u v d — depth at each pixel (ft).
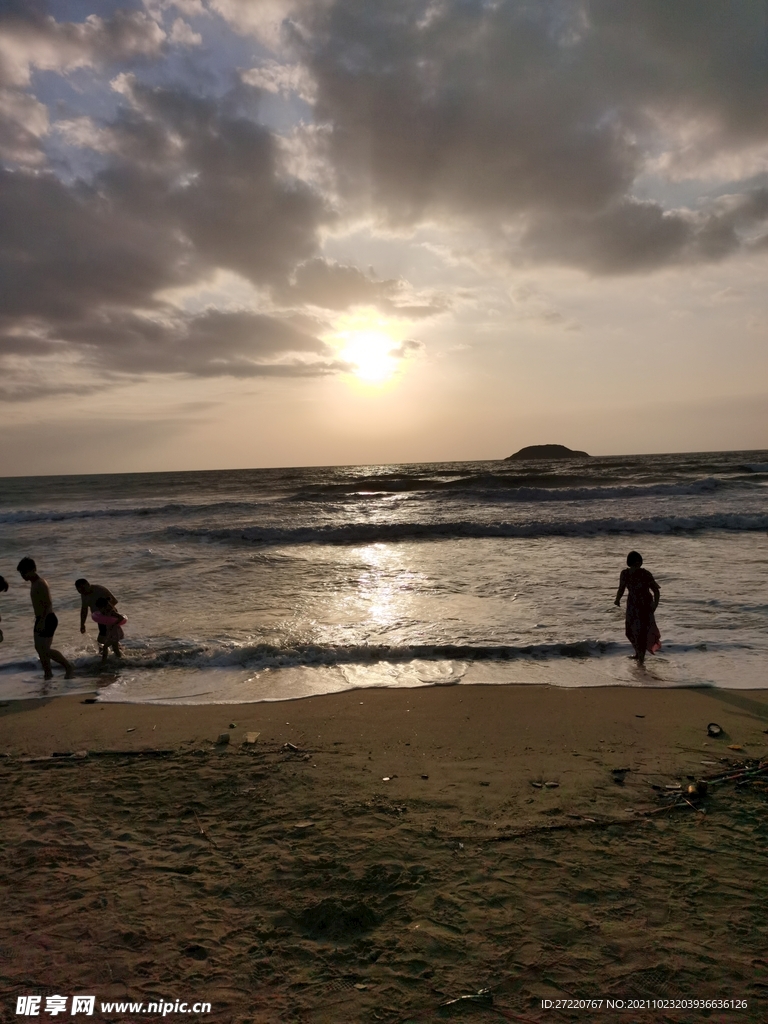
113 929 10.16
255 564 50.57
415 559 50.90
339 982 9.00
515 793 14.93
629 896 10.84
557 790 15.05
